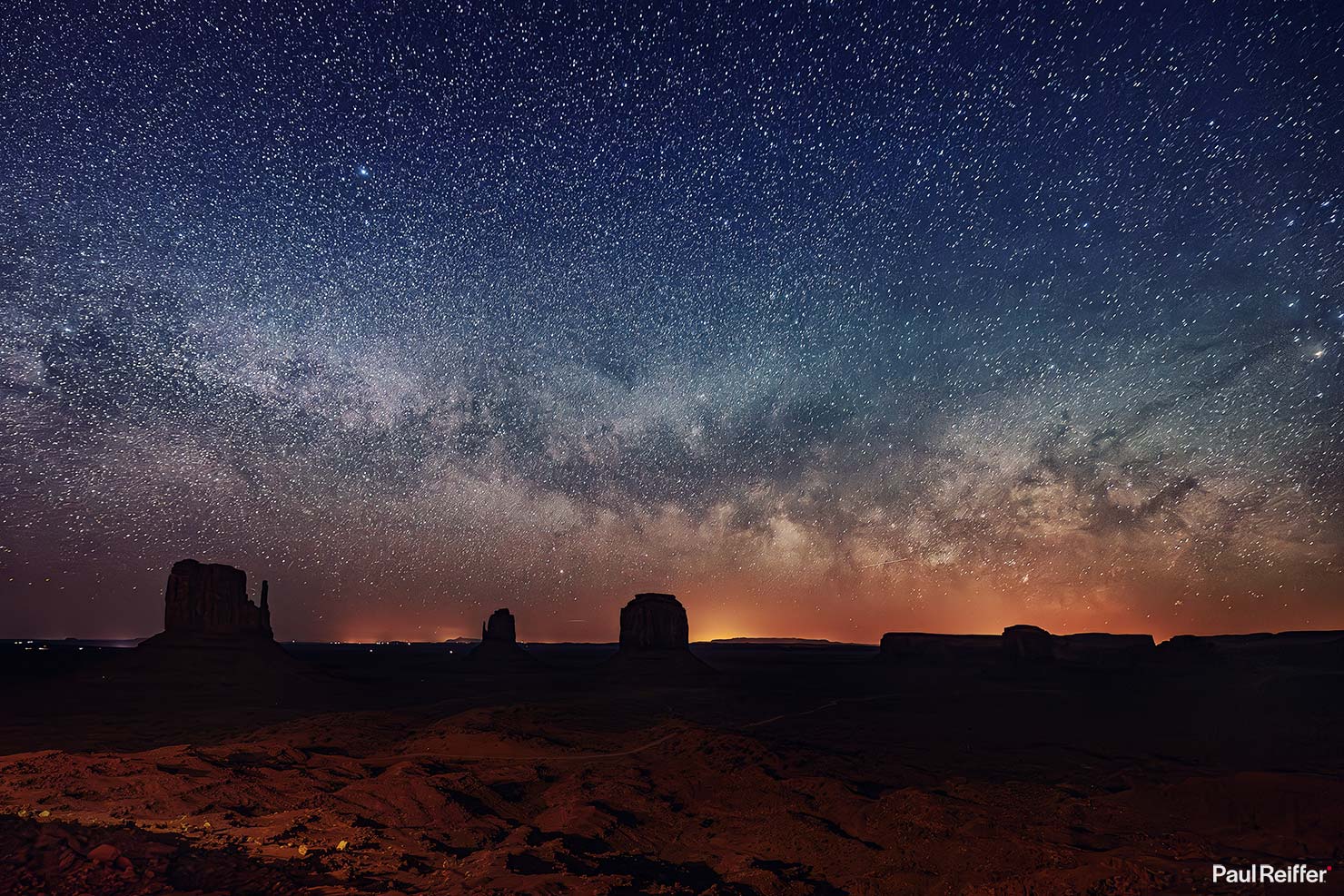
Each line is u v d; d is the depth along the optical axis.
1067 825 13.66
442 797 14.80
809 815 15.01
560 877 9.85
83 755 17.47
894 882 10.79
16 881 8.27
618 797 16.59
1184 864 10.21
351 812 13.65
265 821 12.66
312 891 8.93
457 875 9.90
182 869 9.18
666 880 10.85
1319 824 12.48
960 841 12.25
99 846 9.41
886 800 15.25
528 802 17.08
